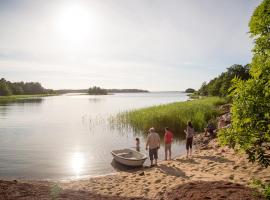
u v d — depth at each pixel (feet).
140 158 52.47
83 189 37.35
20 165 56.70
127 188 36.50
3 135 97.40
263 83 15.87
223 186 28.02
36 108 246.06
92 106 273.75
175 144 77.46
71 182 43.04
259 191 25.41
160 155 64.44
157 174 42.04
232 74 148.56
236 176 34.63
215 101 164.96
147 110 119.65
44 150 71.67
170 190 30.83
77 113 188.75
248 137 16.21
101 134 97.60
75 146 76.89
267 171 34.88
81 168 54.08
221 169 39.34
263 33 16.61
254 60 16.74
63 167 54.90
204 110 108.78
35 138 90.79
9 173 51.03
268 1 16.29
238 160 41.73
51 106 278.05
